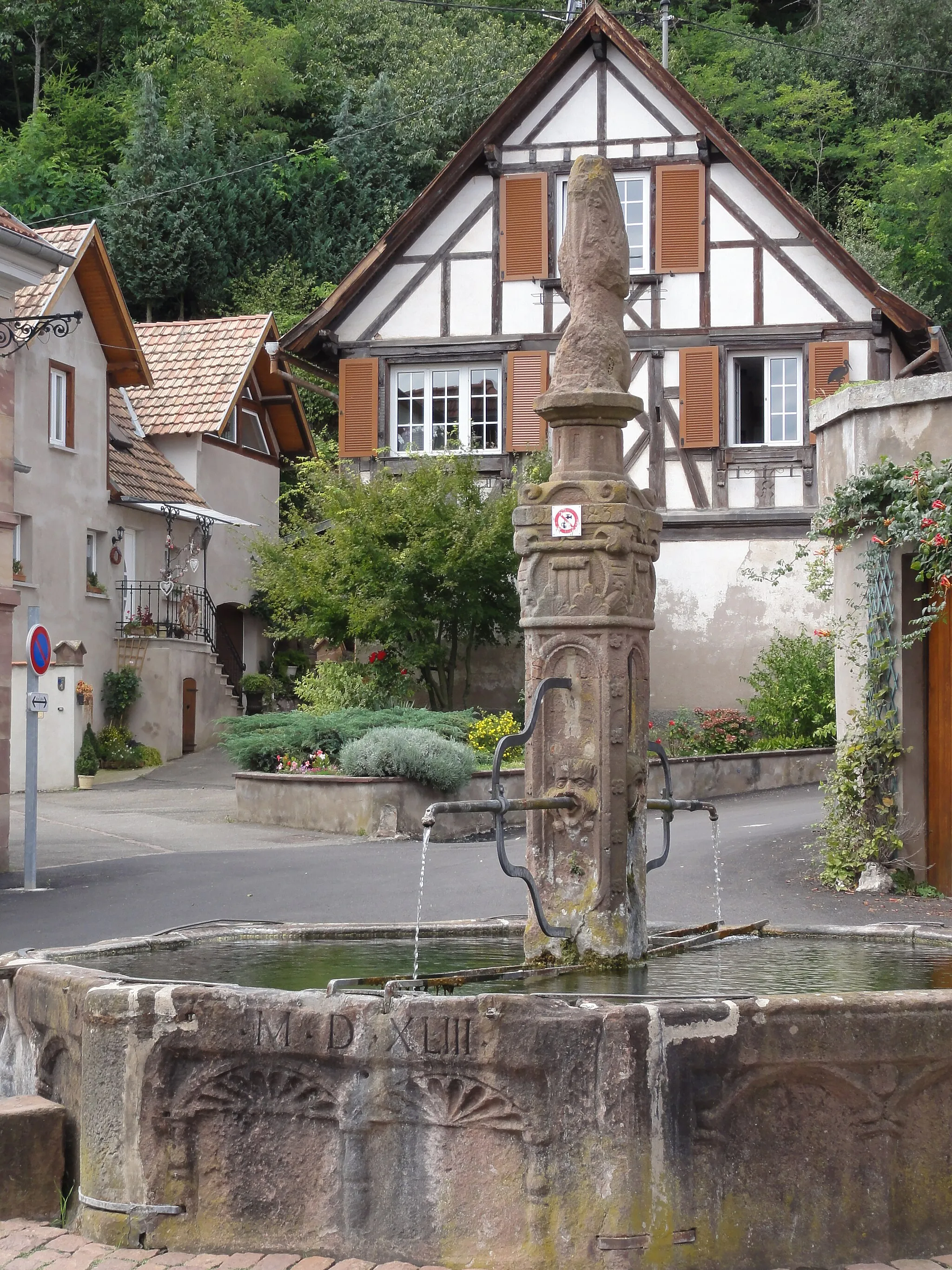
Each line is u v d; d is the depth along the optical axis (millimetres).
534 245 24609
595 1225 4227
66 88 44844
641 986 5422
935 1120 4500
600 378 6055
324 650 24562
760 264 24141
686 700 24125
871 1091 4418
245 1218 4566
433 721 19000
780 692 21953
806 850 12570
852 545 11500
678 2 45375
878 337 23781
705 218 24266
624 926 5902
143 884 12414
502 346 24656
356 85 44750
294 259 41344
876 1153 4426
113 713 25703
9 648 13867
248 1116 4594
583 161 6320
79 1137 4898
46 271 14570
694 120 24109
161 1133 4648
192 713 26953
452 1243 4348
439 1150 4387
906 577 10969
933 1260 4418
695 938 6637
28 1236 4727
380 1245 4418
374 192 42312
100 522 26047
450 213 24953
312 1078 4523
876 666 10938
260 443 32906
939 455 10781
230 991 4629
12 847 15391
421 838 16500
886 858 10922
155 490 27969
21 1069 5340
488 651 24391
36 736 12508
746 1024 4340
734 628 24062
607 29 24172
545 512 5984
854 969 5969
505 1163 4324
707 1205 4297
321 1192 4500
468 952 6820
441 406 25078
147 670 26000
